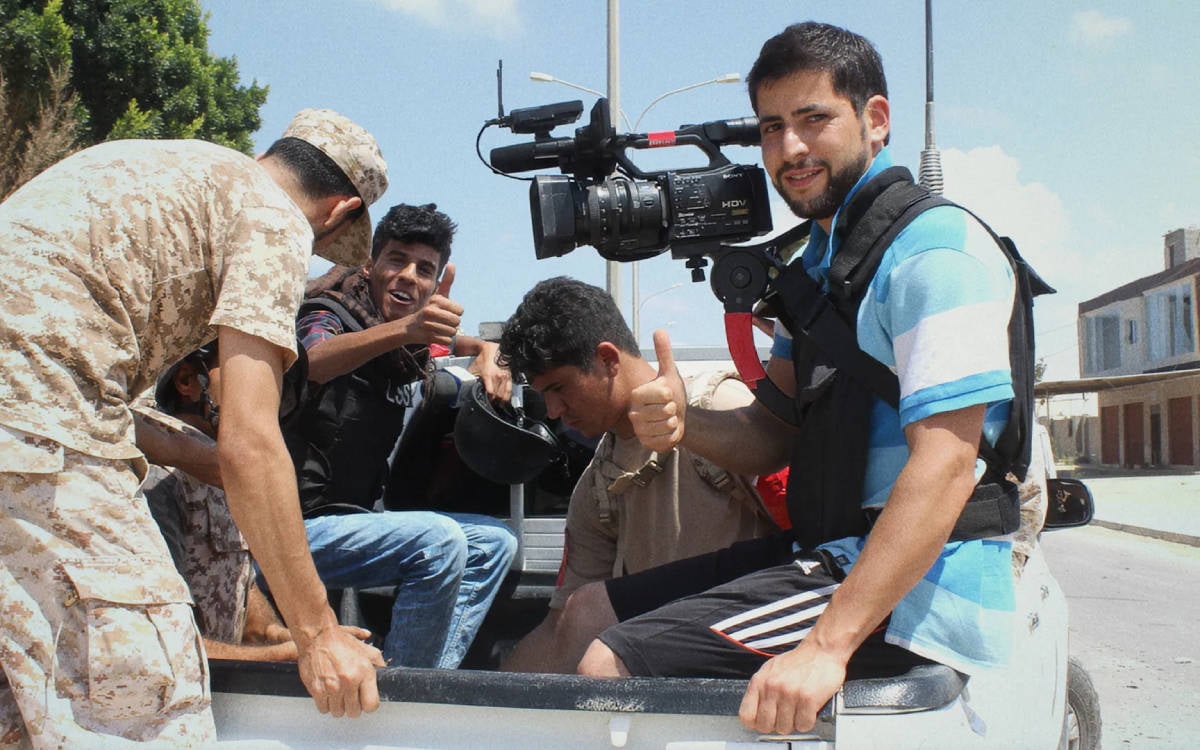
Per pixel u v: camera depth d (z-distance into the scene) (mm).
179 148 2012
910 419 1730
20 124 9328
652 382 2031
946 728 1715
